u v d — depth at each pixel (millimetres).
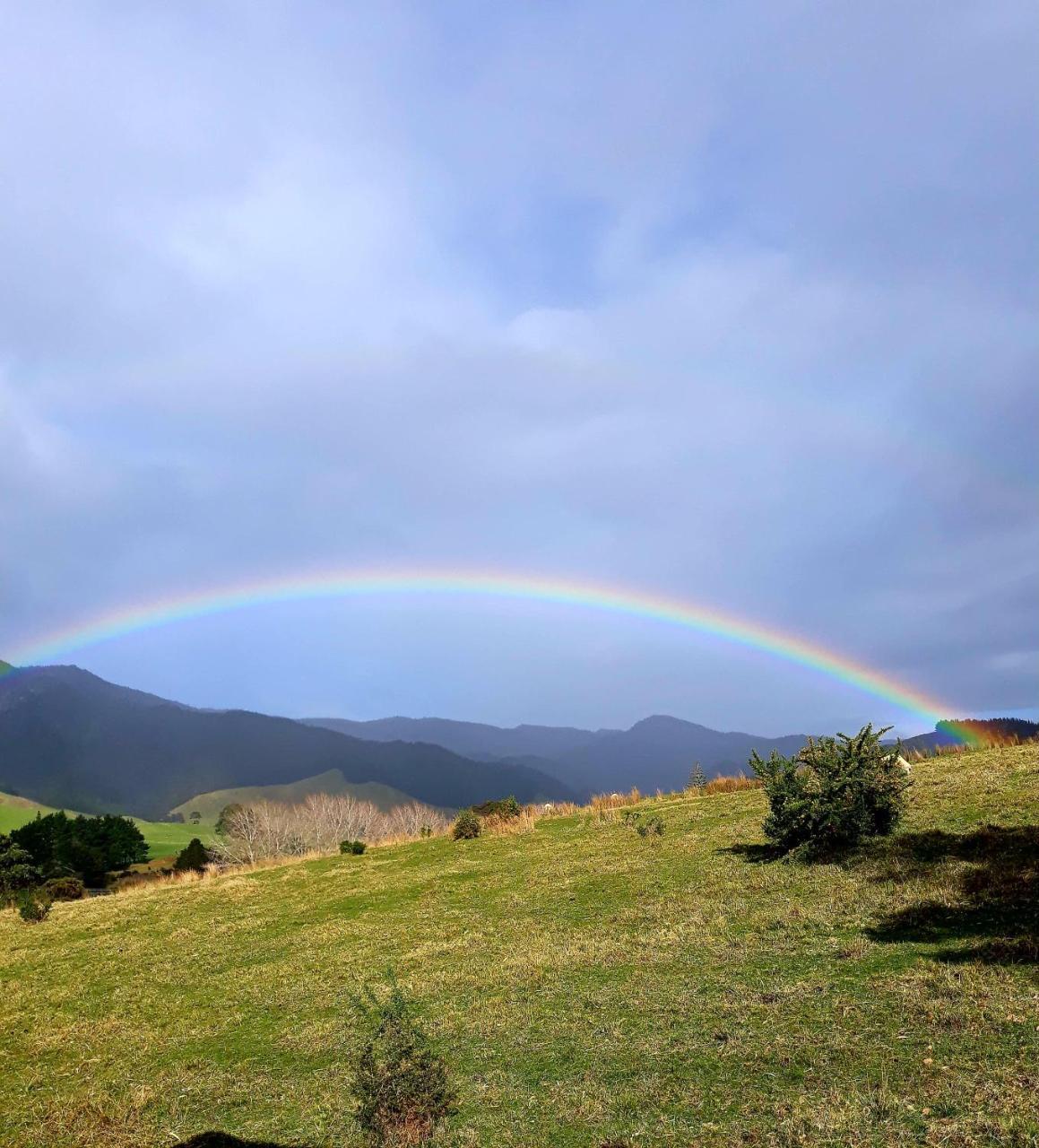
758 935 11539
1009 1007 7629
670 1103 7176
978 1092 6301
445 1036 9875
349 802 58969
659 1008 9445
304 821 53906
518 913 16125
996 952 9078
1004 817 15297
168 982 14945
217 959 16156
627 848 21000
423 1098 7496
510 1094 7922
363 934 16453
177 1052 11242
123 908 23656
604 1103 7367
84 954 18125
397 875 23000
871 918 11234
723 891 14539
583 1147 6676
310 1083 9359
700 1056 7996
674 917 13461
